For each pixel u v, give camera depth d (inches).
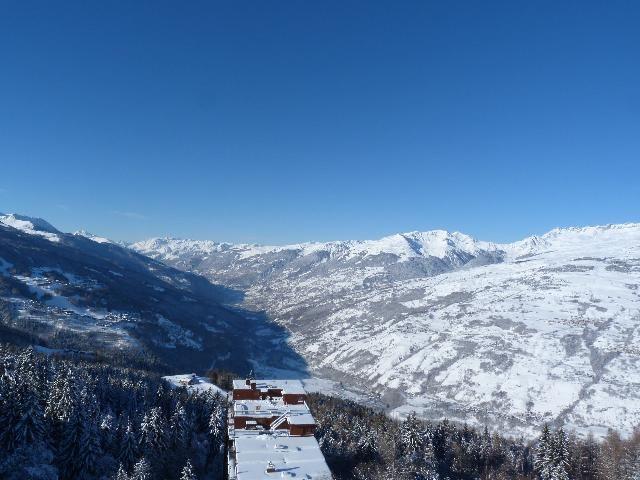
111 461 3651.6
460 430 6530.5
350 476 4288.9
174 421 4234.7
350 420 5846.5
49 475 3201.3
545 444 4950.8
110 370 6309.1
